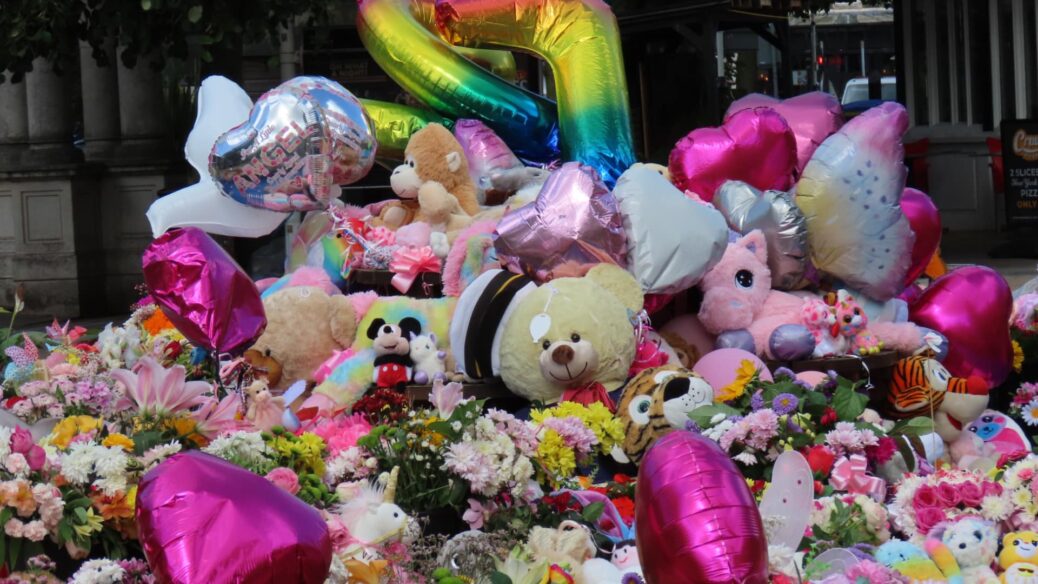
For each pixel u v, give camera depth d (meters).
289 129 7.60
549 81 16.72
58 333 7.42
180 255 5.74
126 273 16.36
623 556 4.97
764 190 7.76
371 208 8.46
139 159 16.16
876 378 7.13
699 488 3.62
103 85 16.42
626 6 15.98
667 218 6.89
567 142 8.47
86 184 16.14
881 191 7.26
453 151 8.09
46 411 5.59
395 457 5.14
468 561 4.57
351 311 7.05
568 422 5.78
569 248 6.81
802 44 36.69
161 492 3.52
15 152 16.27
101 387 5.68
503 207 7.87
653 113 15.95
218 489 3.51
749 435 5.57
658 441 3.85
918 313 7.74
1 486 4.29
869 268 7.33
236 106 8.20
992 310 7.63
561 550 4.78
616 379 6.52
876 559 4.70
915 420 5.98
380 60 8.95
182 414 5.04
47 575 4.29
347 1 18.97
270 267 12.88
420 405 6.72
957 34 19.92
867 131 7.30
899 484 5.36
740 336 6.99
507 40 8.71
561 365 6.31
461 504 5.12
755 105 8.54
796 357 6.94
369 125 7.88
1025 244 16.45
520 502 5.12
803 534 4.70
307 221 8.34
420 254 7.56
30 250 16.06
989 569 4.66
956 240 18.75
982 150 19.86
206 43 12.10
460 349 6.74
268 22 12.52
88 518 4.43
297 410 6.25
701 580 3.53
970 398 6.81
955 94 20.05
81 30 13.09
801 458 4.65
